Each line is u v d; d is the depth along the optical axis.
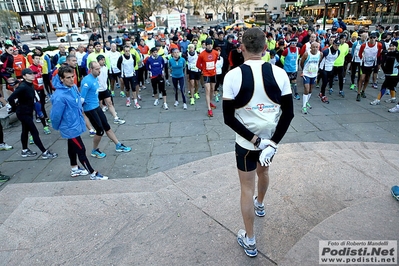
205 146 5.55
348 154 4.01
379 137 5.59
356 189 2.82
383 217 2.16
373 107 7.35
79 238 2.36
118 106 8.54
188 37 15.09
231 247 2.18
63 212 2.75
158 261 2.07
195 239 2.29
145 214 2.67
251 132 1.78
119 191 3.62
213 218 2.54
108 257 2.13
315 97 8.41
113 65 9.23
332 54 7.54
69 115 4.06
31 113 5.20
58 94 3.96
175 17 28.94
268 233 2.30
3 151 5.82
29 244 2.33
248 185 1.96
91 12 79.19
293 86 8.43
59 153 5.63
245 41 1.74
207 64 6.95
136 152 5.45
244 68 1.73
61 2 73.12
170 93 9.91
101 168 4.90
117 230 2.44
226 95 1.76
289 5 66.44
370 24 35.09
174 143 5.77
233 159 4.56
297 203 2.65
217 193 2.94
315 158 3.68
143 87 10.66
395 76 7.11
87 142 6.02
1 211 3.27
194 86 8.95
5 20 44.75
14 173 4.90
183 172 4.15
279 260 2.04
